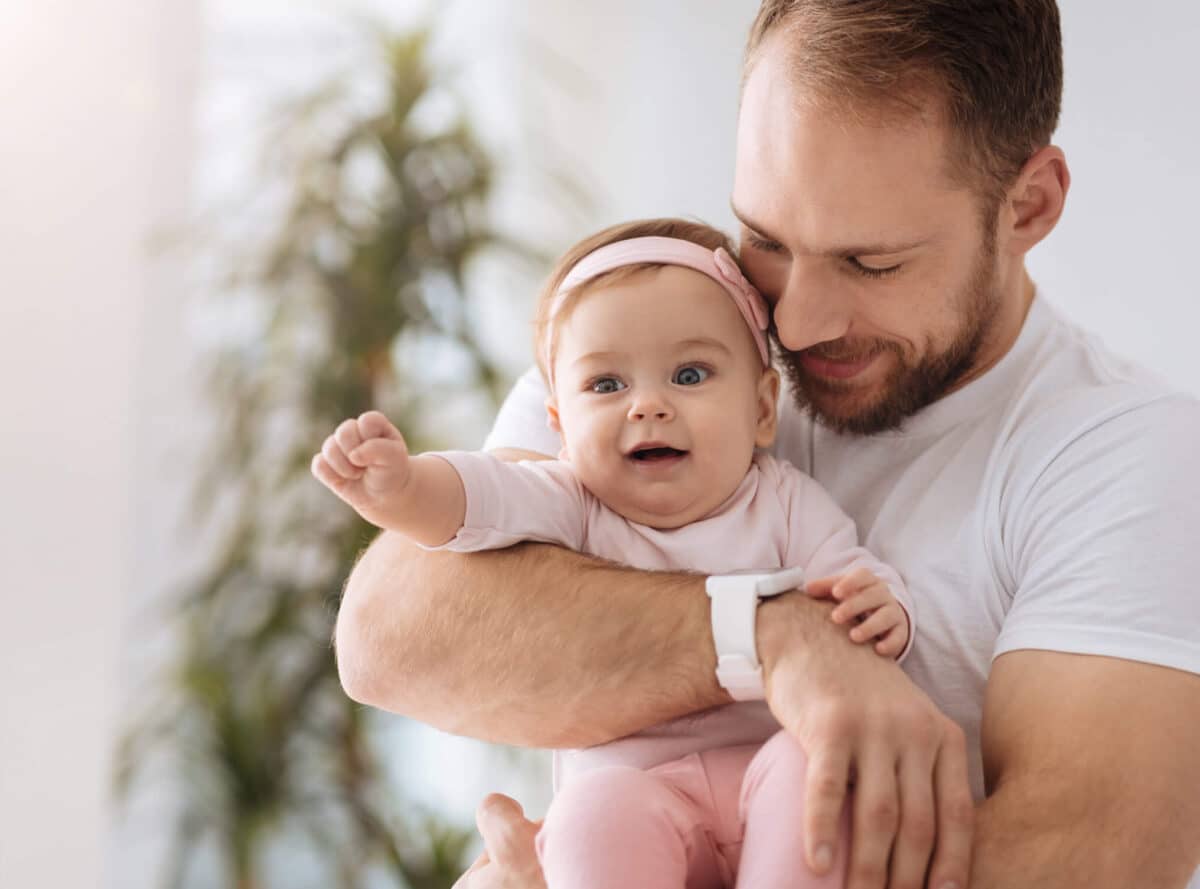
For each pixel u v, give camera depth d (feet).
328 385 9.29
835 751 3.16
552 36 11.66
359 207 9.66
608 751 3.84
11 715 8.91
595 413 4.09
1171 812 3.26
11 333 8.98
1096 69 7.39
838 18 3.85
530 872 3.71
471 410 10.71
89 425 9.53
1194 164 7.04
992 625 3.97
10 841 8.89
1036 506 3.86
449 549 3.86
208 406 10.34
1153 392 3.90
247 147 10.61
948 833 3.14
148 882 10.21
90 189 9.53
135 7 9.86
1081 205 7.45
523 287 11.11
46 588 9.19
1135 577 3.52
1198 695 3.38
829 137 3.83
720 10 10.76
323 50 10.44
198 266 10.43
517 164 11.60
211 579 9.41
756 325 4.26
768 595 3.55
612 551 4.09
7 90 9.00
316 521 9.35
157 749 10.02
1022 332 4.26
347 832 9.71
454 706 3.91
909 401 4.18
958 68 3.85
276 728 9.18
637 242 4.29
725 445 4.08
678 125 10.98
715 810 3.59
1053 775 3.33
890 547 4.17
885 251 3.91
